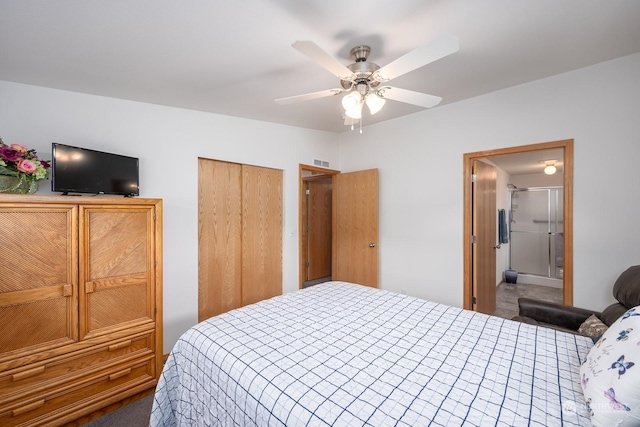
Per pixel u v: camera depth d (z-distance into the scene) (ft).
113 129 8.21
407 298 7.22
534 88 8.50
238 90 8.28
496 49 6.57
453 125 10.31
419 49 4.54
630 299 5.76
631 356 2.97
